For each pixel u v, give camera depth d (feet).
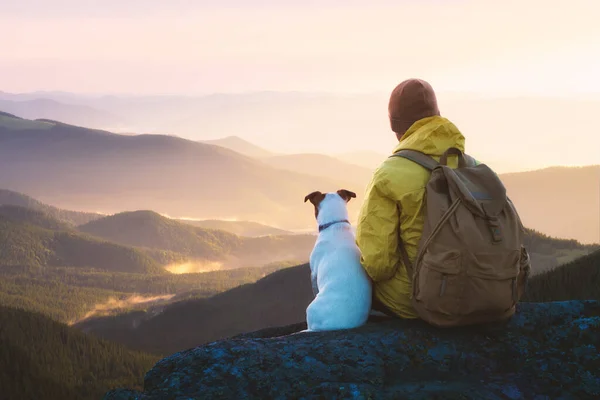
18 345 295.07
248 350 10.85
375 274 11.90
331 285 12.96
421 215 11.08
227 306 463.42
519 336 11.53
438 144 11.43
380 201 11.43
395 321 12.22
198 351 10.94
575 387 10.28
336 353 10.83
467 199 10.18
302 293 441.27
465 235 10.12
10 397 245.65
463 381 10.52
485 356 11.04
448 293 10.27
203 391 9.96
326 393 9.70
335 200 14.26
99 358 337.72
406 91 12.30
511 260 10.30
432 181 10.78
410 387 10.16
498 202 10.44
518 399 10.03
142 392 10.30
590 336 11.29
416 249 11.27
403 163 11.34
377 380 10.28
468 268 10.09
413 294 11.02
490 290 10.17
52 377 279.90
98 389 291.38
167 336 446.19
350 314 12.63
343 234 13.78
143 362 348.38
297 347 11.00
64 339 347.36
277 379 10.14
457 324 10.68
